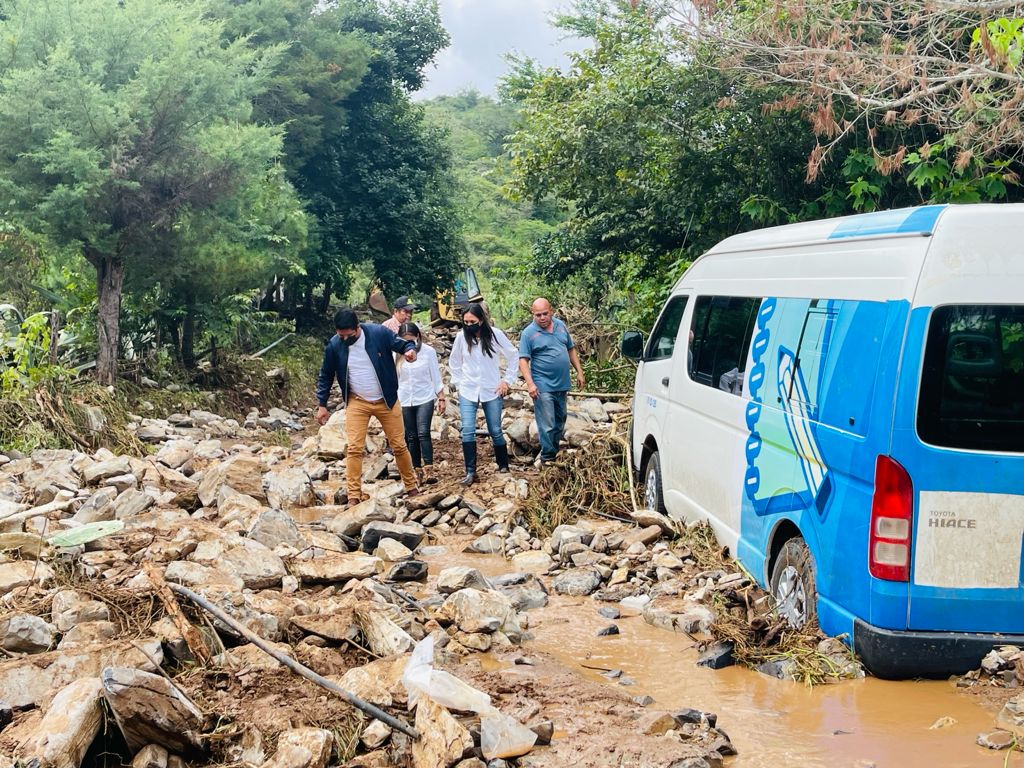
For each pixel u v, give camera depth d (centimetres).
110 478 998
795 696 493
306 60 2683
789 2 1027
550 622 642
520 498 968
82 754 387
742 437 655
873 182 1211
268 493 978
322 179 3008
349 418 976
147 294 1708
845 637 508
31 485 960
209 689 458
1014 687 470
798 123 1294
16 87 1402
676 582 681
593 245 1986
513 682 505
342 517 862
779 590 585
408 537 828
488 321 1067
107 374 1534
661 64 1447
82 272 1642
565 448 1156
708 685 518
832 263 563
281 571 662
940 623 479
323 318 3133
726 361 702
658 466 861
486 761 409
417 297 3803
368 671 471
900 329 479
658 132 1487
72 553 657
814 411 550
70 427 1205
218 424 1545
